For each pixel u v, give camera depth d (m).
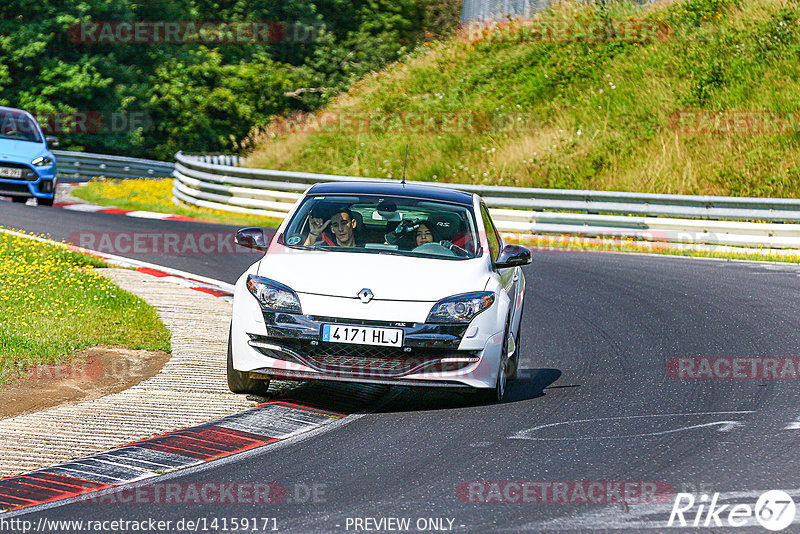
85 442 23.44
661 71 101.00
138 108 152.12
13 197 76.62
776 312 42.81
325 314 26.38
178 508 19.12
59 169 127.69
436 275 27.62
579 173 88.62
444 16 179.88
